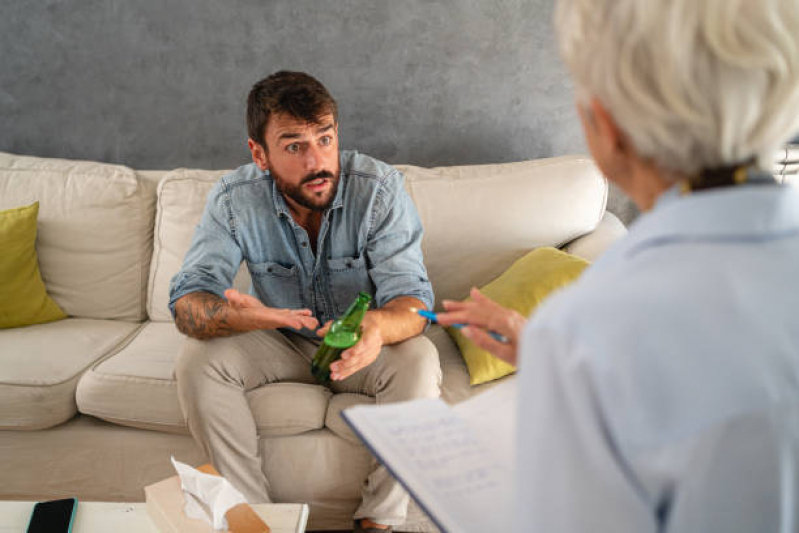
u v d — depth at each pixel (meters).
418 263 1.68
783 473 0.39
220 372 1.51
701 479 0.39
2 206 2.02
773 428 0.38
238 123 2.28
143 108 2.27
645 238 0.46
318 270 1.71
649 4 0.43
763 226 0.43
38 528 1.08
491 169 2.06
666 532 0.42
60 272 2.02
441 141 2.30
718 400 0.38
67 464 1.65
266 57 2.21
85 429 1.63
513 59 2.21
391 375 1.53
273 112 1.47
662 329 0.40
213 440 1.50
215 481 1.11
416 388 1.50
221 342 1.54
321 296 1.74
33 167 2.08
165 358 1.72
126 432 1.63
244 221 1.67
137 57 2.21
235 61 2.21
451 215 1.99
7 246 1.91
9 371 1.64
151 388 1.59
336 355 1.47
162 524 1.08
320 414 1.57
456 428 0.73
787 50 0.42
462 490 0.64
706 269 0.42
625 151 0.51
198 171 2.04
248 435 1.52
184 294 1.60
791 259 0.42
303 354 1.73
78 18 2.17
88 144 2.32
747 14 0.43
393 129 2.29
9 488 1.66
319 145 1.51
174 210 2.00
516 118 2.28
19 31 2.19
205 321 1.51
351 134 2.30
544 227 1.99
